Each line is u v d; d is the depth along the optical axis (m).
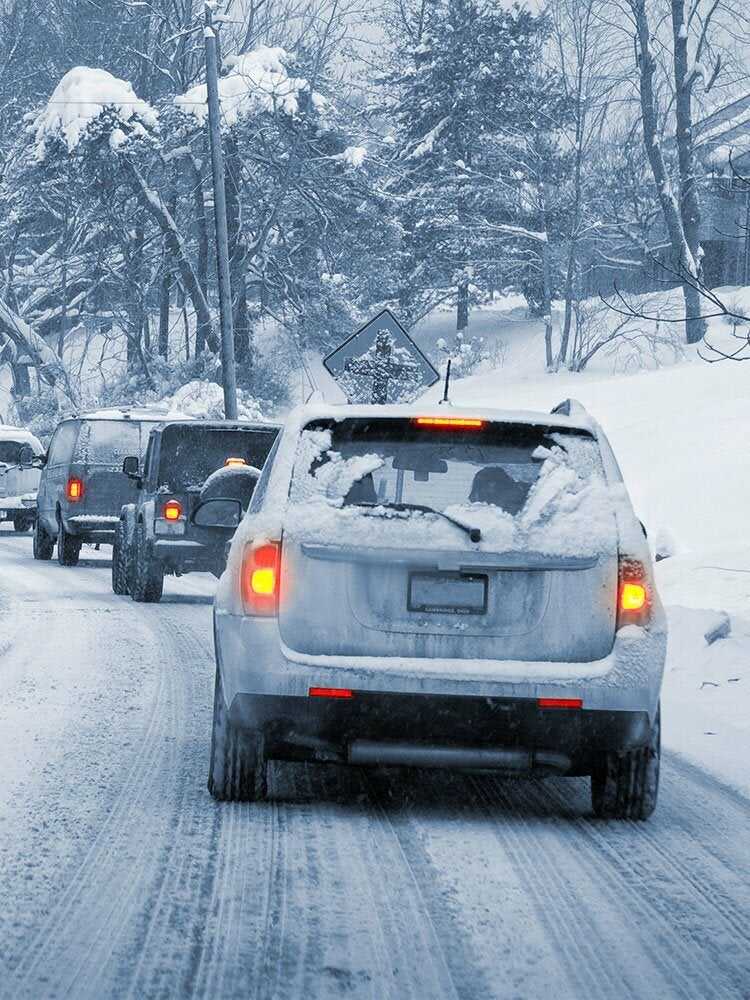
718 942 7.58
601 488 9.95
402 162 100.75
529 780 11.88
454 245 97.75
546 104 93.62
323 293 85.44
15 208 87.94
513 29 99.50
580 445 10.05
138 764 11.64
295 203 83.44
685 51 80.88
